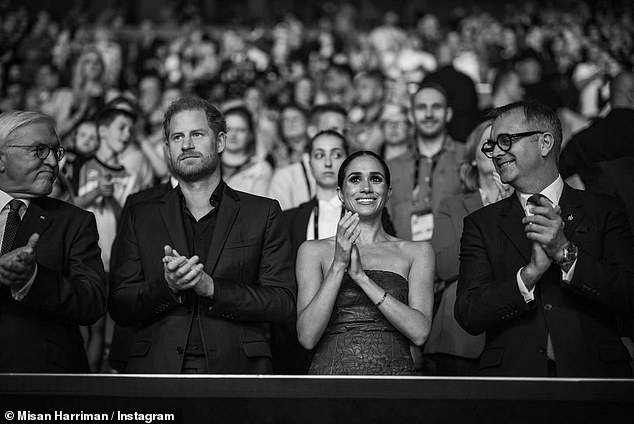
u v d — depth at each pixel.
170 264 5.81
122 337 7.63
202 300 6.24
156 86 15.73
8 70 21.69
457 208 7.78
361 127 12.09
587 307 5.94
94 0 30.52
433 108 9.16
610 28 24.42
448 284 7.62
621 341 6.05
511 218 6.12
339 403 5.24
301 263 6.66
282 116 11.95
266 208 6.49
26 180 6.06
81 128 10.11
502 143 6.05
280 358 7.73
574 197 6.08
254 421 5.24
